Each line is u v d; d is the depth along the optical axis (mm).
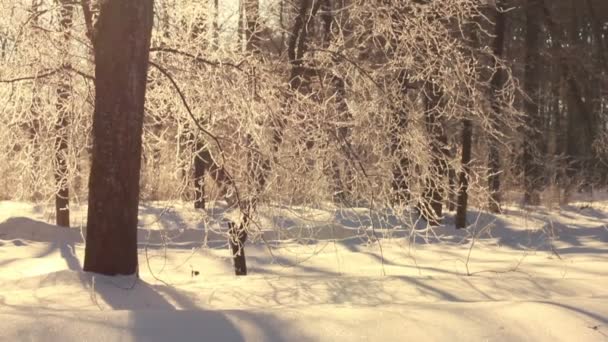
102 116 7387
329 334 4715
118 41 7355
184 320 4871
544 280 7926
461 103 11758
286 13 11227
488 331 4855
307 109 9430
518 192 22000
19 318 4770
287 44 11234
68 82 9320
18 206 17828
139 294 6785
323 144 9414
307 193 9422
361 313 5164
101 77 7402
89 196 7473
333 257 11906
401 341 4656
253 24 9961
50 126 9602
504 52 23578
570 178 26188
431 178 9953
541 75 24531
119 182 7383
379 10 9602
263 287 7461
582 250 13336
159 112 9781
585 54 24156
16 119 9320
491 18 18969
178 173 9719
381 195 9570
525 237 15812
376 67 10234
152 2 7625
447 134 15969
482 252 13227
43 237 14305
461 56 9766
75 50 9461
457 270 10266
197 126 8953
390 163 9547
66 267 10828
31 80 9250
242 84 9289
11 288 6938
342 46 9961
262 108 9320
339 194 9789
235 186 8930
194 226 14203
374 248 12953
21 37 9117
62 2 9344
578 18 27812
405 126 9805
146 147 10242
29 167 9633
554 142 27750
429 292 7273
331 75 10055
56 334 4527
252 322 4871
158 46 9500
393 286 7555
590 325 4992
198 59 9242
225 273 10352
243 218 9180
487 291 7352
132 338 4543
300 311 5188
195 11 9539
